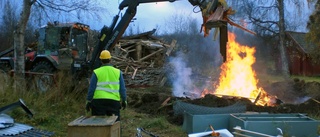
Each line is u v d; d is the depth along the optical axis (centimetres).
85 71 1166
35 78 1020
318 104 937
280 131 578
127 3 989
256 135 583
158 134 734
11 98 857
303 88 1418
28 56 1364
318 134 598
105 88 599
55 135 691
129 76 1700
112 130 434
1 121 551
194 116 689
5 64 1426
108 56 619
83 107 914
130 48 2042
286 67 2634
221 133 588
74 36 1289
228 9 841
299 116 688
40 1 998
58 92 940
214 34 832
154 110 954
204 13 858
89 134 425
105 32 1015
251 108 910
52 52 1301
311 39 1984
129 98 1159
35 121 770
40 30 1334
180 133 732
